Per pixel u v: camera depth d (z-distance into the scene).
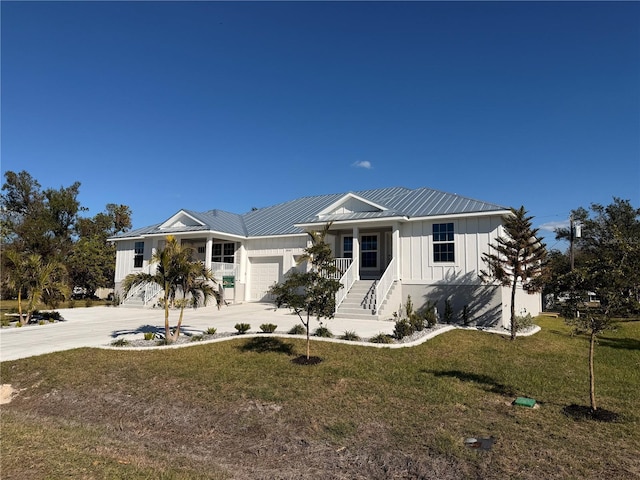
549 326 17.69
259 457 5.70
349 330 13.64
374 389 8.03
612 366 10.12
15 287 16.58
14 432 5.77
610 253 6.72
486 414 6.81
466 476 4.90
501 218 16.05
